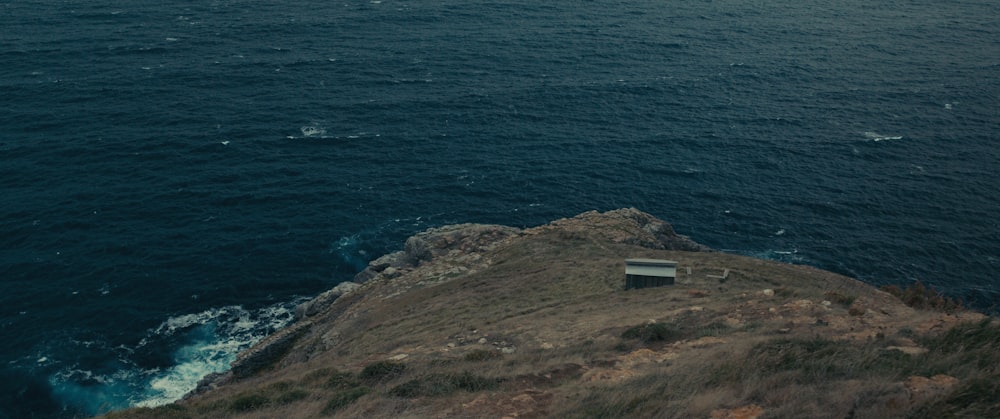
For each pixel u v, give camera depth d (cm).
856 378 2353
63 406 6794
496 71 15925
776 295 4188
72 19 17962
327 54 16562
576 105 14288
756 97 14900
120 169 11094
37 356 7369
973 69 16725
